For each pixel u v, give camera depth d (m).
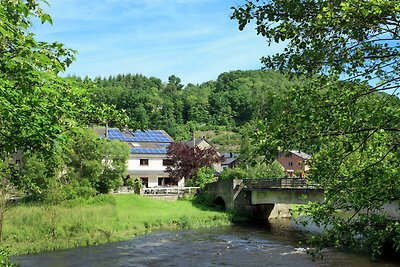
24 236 30.14
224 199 49.53
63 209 35.88
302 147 6.92
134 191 51.69
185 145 58.56
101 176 46.25
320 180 8.20
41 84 5.89
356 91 6.79
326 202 8.20
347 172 8.42
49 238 30.81
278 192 42.50
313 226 41.75
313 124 6.82
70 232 32.62
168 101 153.00
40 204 35.31
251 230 39.31
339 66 6.48
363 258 24.70
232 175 49.66
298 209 9.47
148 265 24.80
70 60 6.92
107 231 33.75
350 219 7.92
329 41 6.47
